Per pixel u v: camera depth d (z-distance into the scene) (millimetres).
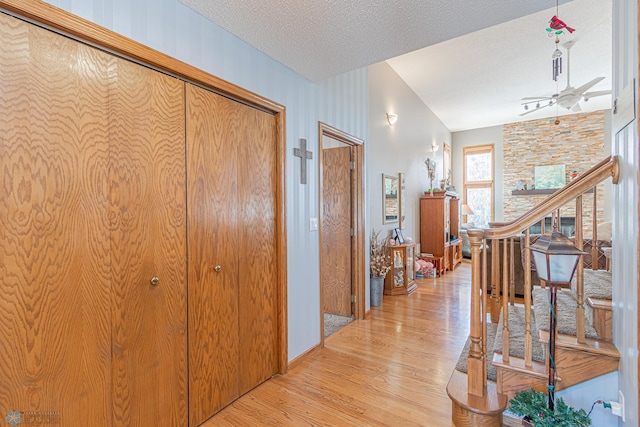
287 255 2520
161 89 1668
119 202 1494
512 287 2818
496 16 1843
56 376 1298
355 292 3691
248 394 2180
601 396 1649
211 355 1938
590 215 7129
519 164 8227
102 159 1433
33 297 1237
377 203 4680
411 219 5949
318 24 1921
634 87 1255
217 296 1978
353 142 3588
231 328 2076
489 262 4383
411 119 5973
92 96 1398
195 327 1843
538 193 7836
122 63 1505
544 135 7906
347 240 3742
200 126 1870
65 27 1287
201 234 1876
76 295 1354
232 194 2078
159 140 1656
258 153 2289
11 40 1176
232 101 2086
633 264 1312
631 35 1309
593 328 1812
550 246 1563
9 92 1175
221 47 1959
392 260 4598
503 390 1843
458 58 4773
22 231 1209
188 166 1800
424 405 2035
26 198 1218
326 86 3068
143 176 1586
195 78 1802
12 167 1184
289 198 2549
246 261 2191
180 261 1758
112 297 1472
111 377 1467
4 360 1173
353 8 1759
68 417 1328
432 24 1932
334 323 3523
